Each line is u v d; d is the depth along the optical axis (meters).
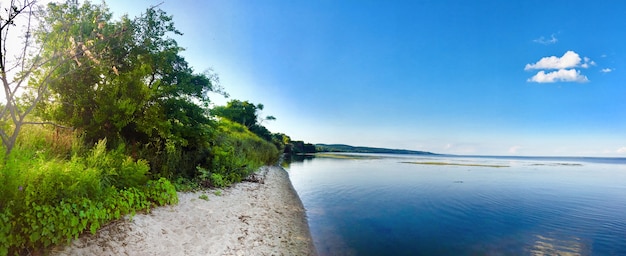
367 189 16.27
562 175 31.27
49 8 6.39
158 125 8.64
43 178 4.10
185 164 10.34
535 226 9.30
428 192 15.88
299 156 63.28
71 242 4.07
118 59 8.71
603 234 8.50
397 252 6.80
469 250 7.09
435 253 6.83
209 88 12.59
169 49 10.41
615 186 20.83
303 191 14.95
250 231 6.86
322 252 6.48
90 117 7.90
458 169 37.38
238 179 12.69
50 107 7.42
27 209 3.65
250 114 54.72
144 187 6.48
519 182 22.45
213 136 12.21
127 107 7.72
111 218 4.90
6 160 4.07
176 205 6.97
